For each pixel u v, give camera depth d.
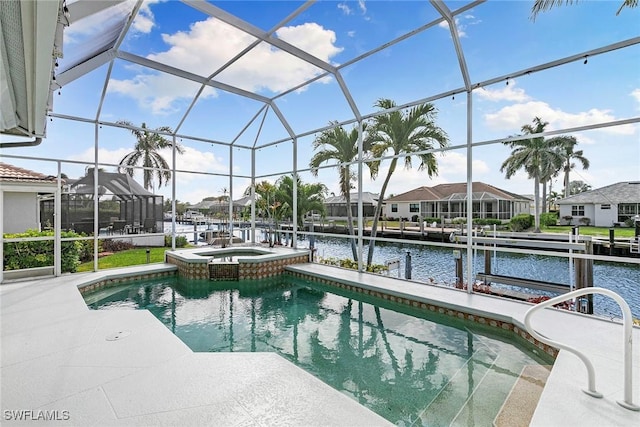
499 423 2.57
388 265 7.56
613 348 3.24
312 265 8.21
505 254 10.59
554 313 4.31
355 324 4.99
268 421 2.10
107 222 8.58
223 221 11.79
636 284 6.55
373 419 2.13
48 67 1.98
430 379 3.34
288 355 3.97
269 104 8.71
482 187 19.28
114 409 2.20
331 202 13.70
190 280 7.45
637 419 2.13
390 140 7.35
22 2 1.29
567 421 2.11
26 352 3.09
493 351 3.94
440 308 5.05
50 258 6.73
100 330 3.65
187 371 2.75
